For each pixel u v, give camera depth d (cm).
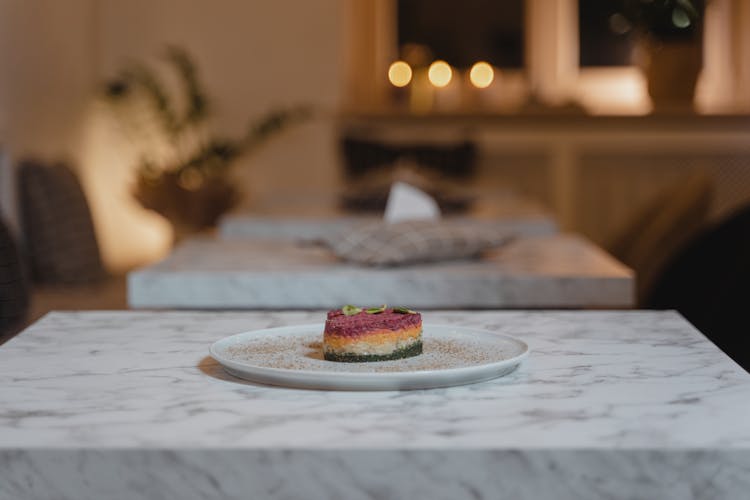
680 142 527
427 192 326
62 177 393
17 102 403
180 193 500
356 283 207
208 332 143
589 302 207
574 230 538
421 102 580
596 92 589
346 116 542
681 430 95
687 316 238
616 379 114
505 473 89
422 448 89
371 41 594
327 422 97
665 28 463
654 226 313
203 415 100
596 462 89
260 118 550
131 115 542
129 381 114
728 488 89
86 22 518
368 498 89
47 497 90
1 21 385
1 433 94
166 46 545
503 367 113
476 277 206
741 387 110
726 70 584
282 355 120
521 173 537
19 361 125
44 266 380
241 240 272
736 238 237
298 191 416
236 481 89
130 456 89
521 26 589
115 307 336
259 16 546
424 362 115
